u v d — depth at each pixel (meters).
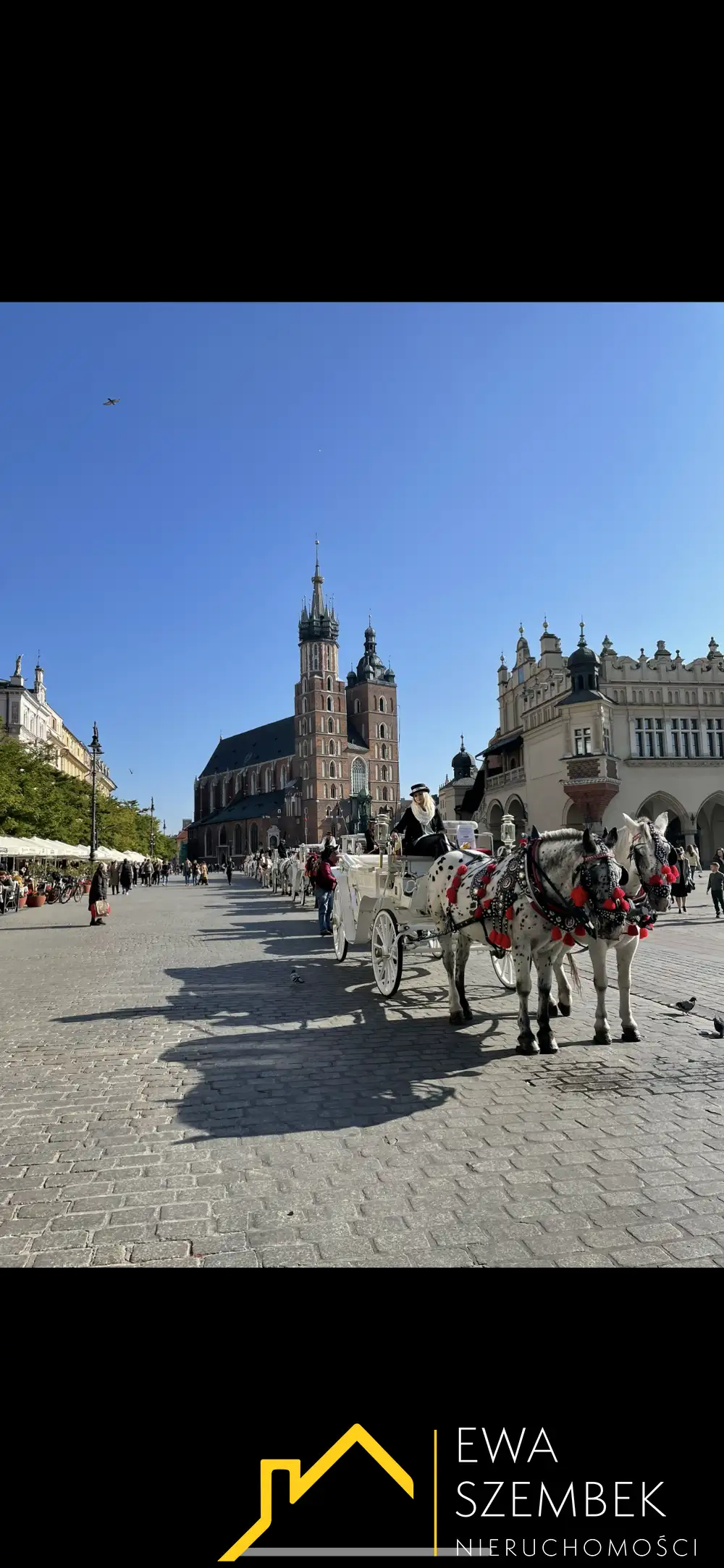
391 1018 8.66
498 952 8.30
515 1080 6.29
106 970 13.25
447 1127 5.25
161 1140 5.11
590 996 9.91
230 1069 6.75
